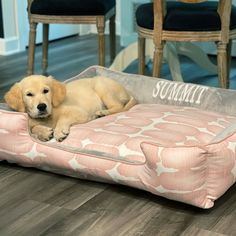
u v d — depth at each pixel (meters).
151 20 2.69
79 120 2.19
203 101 2.44
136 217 1.75
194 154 1.69
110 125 2.14
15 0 4.32
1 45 4.32
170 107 2.40
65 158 1.97
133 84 2.62
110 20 3.67
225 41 2.66
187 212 1.78
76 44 4.71
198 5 2.83
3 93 3.21
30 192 1.95
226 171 1.76
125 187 1.96
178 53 3.51
